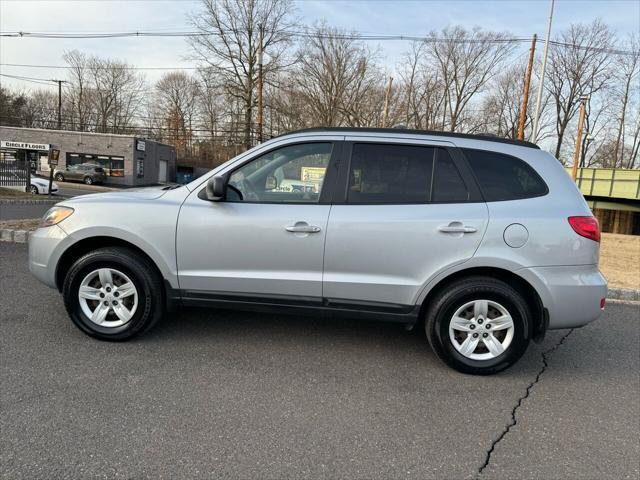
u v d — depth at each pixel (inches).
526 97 1042.7
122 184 1541.6
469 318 146.6
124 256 152.2
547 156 149.8
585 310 142.6
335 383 138.3
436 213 142.6
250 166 152.6
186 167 1950.1
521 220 140.5
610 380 152.1
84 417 112.9
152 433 108.0
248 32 1547.7
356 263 144.7
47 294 205.9
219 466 97.7
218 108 1971.0
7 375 131.6
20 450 99.2
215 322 183.5
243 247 147.9
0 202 569.0
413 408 126.6
